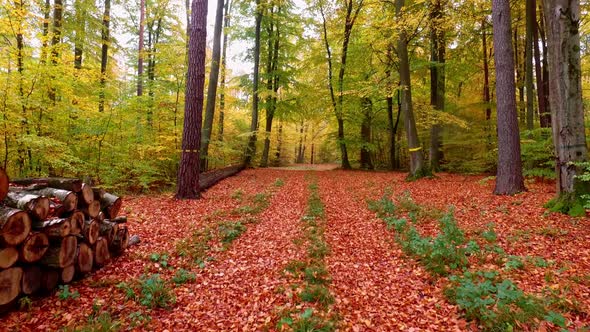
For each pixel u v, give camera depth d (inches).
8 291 133.6
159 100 532.4
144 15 726.5
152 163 509.7
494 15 354.3
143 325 136.9
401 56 544.4
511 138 348.2
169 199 383.9
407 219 293.9
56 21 477.7
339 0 792.9
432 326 132.6
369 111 898.1
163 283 165.0
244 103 906.1
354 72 854.5
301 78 1045.2
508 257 189.8
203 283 178.9
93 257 183.2
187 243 233.9
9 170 363.9
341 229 277.9
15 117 319.9
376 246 234.5
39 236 145.9
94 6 545.0
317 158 1904.5
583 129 259.6
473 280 162.6
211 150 682.2
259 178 619.2
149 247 227.3
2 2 301.0
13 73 317.4
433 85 661.3
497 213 283.4
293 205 379.2
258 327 137.2
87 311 143.5
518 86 732.0
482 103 703.1
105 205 206.8
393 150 857.5
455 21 544.1
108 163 449.7
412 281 175.3
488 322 125.5
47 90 352.5
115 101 467.8
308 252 222.2
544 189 359.9
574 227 227.8
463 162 712.4
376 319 141.6
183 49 567.5
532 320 126.1
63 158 374.6
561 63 260.4
